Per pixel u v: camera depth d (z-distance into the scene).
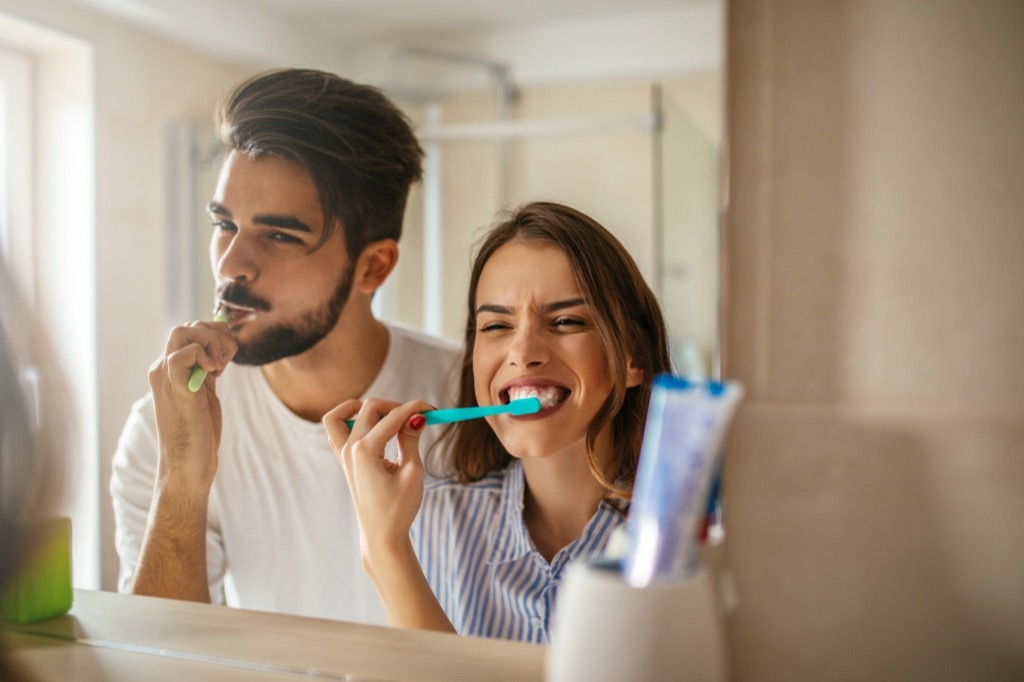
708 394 0.39
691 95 0.72
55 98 0.75
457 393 0.74
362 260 0.76
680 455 0.39
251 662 0.65
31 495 0.57
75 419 0.73
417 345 0.75
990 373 0.50
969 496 0.50
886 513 0.51
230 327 0.76
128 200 0.76
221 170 0.76
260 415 0.75
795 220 0.53
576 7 0.74
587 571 0.42
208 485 0.75
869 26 0.52
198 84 0.76
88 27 0.76
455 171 0.78
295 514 0.74
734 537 0.53
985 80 0.50
